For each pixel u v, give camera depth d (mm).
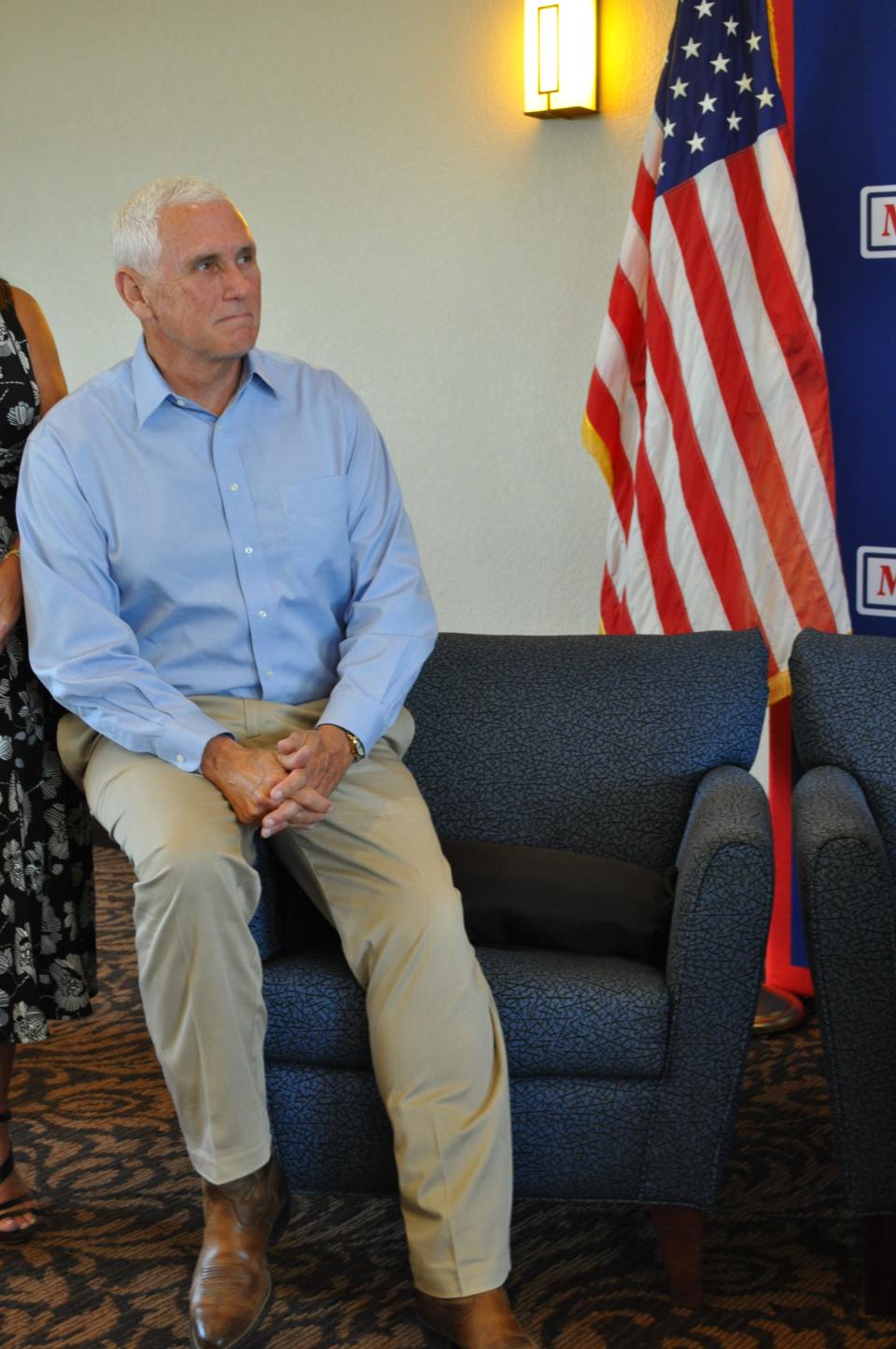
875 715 2258
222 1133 1891
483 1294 1804
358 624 2227
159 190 2098
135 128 3936
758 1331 1911
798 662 2348
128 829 1960
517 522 3496
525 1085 1969
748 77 2758
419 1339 1910
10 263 4293
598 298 3273
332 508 2213
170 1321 1957
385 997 1914
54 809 2244
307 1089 2008
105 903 3744
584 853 2312
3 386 2205
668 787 2303
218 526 2160
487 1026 1905
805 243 2703
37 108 4125
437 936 1919
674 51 2811
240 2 3672
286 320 3766
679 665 2379
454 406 3535
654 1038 1907
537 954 2068
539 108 3172
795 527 2768
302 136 3637
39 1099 2662
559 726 2365
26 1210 2199
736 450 2814
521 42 3270
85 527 2129
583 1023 1916
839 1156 1905
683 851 2109
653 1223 1986
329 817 2051
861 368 2836
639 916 2072
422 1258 1830
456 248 3455
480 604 3592
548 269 3330
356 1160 2012
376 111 3510
